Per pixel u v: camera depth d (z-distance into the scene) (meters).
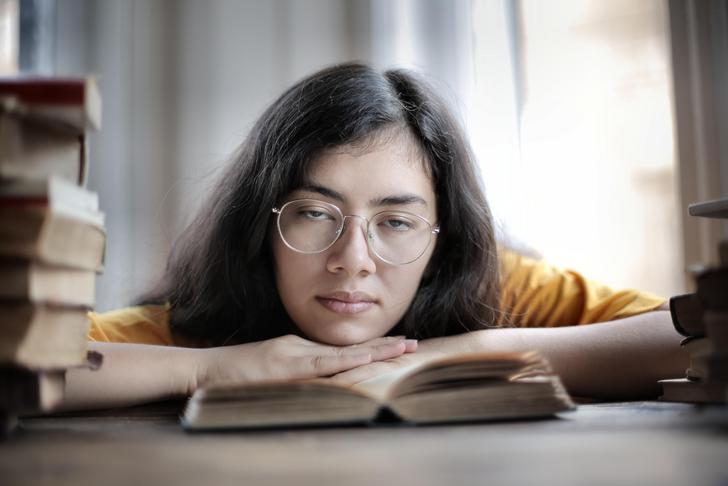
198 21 2.95
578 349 1.17
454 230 1.32
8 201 0.60
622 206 2.19
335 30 2.83
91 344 1.07
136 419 0.94
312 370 1.05
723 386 0.77
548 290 1.51
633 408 0.88
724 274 0.68
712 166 1.97
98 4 2.89
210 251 1.35
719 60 1.98
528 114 2.34
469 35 2.49
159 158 2.89
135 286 2.68
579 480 0.43
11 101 0.61
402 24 2.63
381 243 1.19
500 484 0.42
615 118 2.21
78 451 0.58
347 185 1.17
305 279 1.18
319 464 0.49
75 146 0.71
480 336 1.17
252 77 2.93
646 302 1.37
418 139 1.25
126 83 2.89
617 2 2.23
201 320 1.38
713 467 0.46
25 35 2.82
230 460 0.52
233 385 0.71
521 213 2.30
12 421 0.72
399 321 1.33
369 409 0.71
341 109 1.19
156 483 0.43
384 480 0.43
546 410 0.75
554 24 2.33
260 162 1.29
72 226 0.65
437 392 0.73
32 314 0.61
